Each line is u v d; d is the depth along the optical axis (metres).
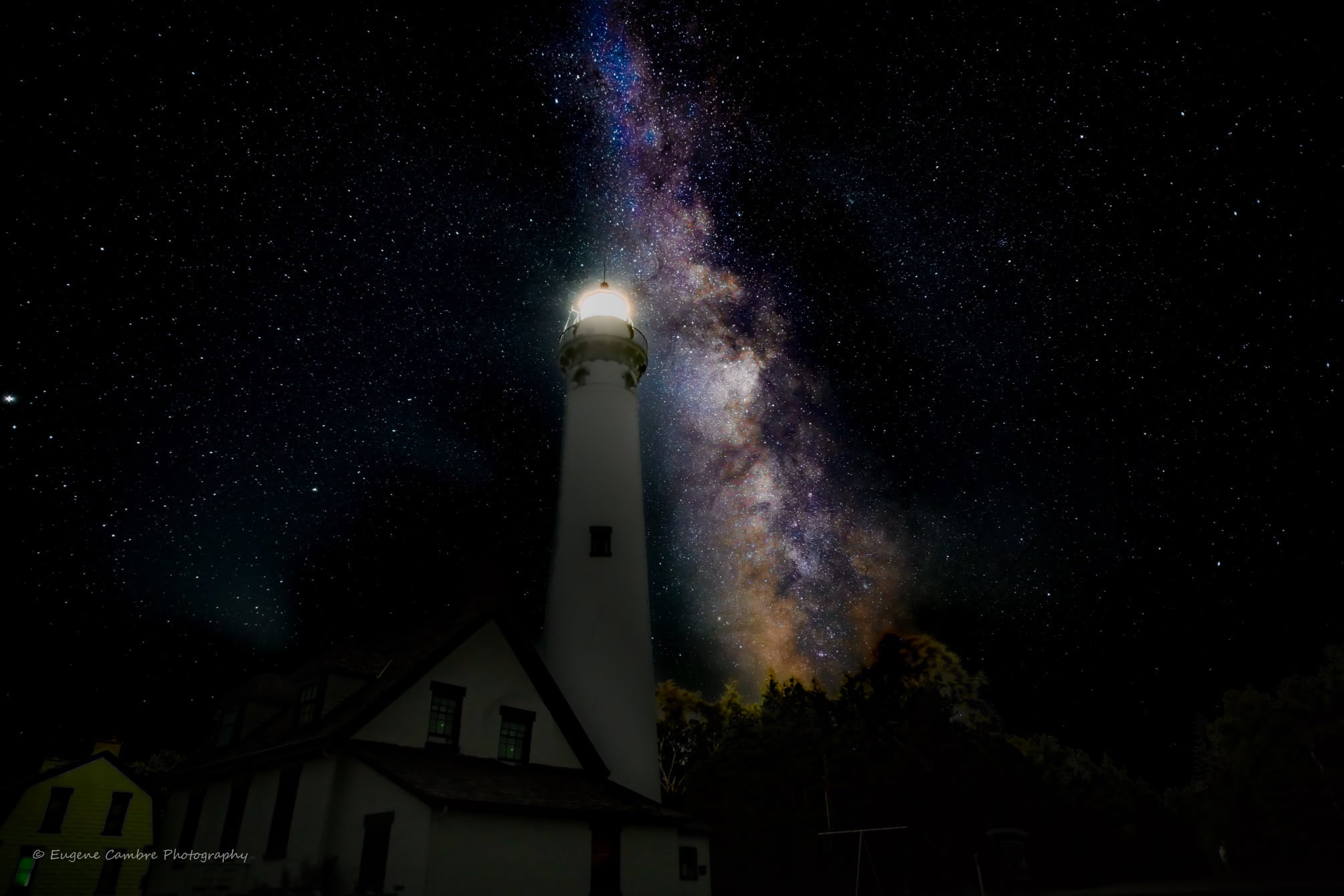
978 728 31.92
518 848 15.32
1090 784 33.88
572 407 28.23
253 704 20.92
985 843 25.00
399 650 20.36
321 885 14.91
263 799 17.78
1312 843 30.84
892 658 40.25
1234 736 35.72
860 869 25.16
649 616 24.64
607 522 25.20
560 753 20.42
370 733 16.61
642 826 19.00
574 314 30.77
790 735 31.08
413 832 14.16
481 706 19.06
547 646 23.84
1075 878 25.78
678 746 44.03
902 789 27.20
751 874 26.56
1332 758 32.69
